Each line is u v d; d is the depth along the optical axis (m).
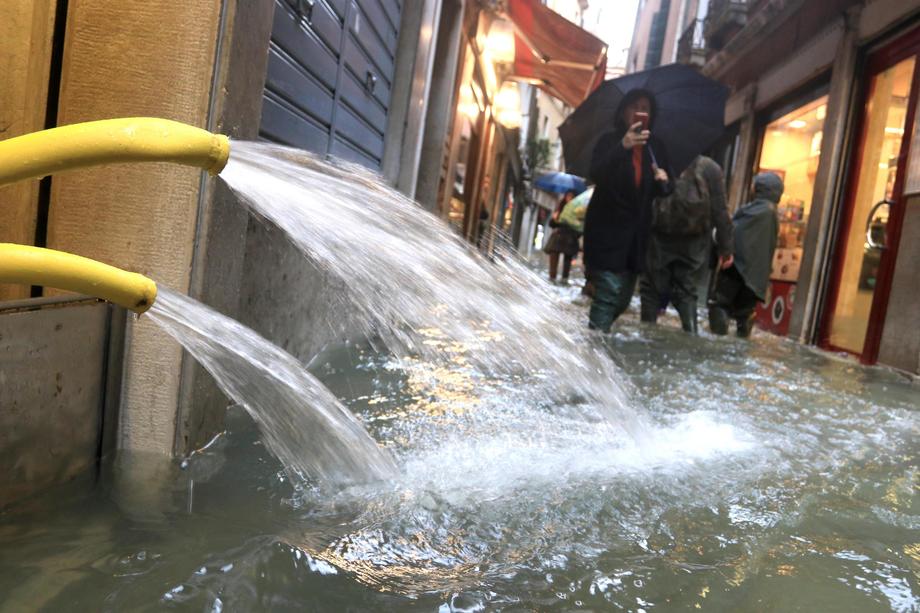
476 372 3.81
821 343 8.11
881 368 6.38
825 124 8.57
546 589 1.54
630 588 1.58
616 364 4.69
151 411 2.19
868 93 7.99
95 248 2.20
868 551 1.92
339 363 3.81
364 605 1.39
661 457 2.62
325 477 2.12
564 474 2.32
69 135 1.00
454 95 9.87
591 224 5.97
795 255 9.20
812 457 2.84
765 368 5.36
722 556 1.80
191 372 2.19
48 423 1.83
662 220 6.87
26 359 1.72
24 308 1.73
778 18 11.40
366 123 5.28
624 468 2.44
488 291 2.74
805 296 8.38
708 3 18.28
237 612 1.31
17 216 2.16
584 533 1.88
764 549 1.87
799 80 10.13
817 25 9.78
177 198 2.18
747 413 3.59
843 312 7.74
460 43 9.39
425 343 4.19
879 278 6.84
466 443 2.56
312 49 3.65
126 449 2.20
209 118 2.17
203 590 1.36
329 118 4.20
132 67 2.17
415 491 2.08
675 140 6.10
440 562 1.64
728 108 14.08
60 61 2.20
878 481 2.57
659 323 7.98
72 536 1.57
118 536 1.59
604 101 6.54
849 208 8.07
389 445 2.47
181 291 2.18
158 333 2.17
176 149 1.02
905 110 7.04
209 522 1.71
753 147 12.26
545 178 22.17
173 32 2.15
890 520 2.18
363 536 1.73
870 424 3.61
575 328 3.30
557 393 3.41
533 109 32.25
